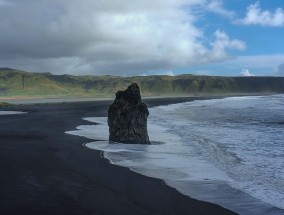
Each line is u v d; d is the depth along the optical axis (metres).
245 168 21.86
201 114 69.31
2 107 96.81
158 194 16.44
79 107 96.12
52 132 39.50
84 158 24.75
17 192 16.41
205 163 23.30
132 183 18.31
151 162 23.58
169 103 127.44
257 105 101.00
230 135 37.12
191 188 17.44
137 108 32.09
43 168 21.42
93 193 16.50
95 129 42.78
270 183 18.42
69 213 13.78
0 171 20.50
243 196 16.17
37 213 13.71
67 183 18.12
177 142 32.53
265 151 27.64
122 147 29.62
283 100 136.25
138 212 14.07
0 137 35.09
